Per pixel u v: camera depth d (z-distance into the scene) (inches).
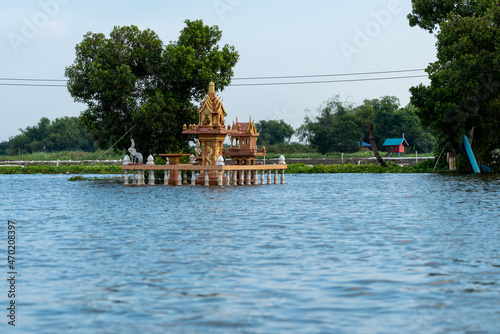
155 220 901.8
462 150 2738.7
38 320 391.5
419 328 367.2
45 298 442.3
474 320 381.4
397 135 5698.8
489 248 627.2
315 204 1171.9
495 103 2554.1
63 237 737.0
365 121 5556.1
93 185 1920.5
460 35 2539.4
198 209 1066.1
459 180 2026.3
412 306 412.2
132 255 605.9
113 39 2165.4
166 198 1315.2
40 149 5905.5
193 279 495.5
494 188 1577.3
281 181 1973.4
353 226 825.5
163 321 384.8
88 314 402.0
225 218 926.4
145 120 2049.7
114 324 380.5
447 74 2512.3
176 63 2135.8
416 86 2659.9
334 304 418.0
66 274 519.8
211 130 1711.4
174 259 581.9
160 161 2222.0
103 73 2050.9
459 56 2532.0
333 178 2420.0
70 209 1099.3
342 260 570.6
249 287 467.2
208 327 372.5
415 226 813.9
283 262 562.9
